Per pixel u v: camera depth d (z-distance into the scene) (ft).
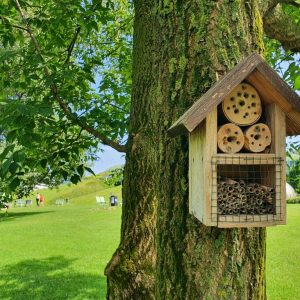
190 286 6.37
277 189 5.95
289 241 34.04
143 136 11.39
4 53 11.16
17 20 14.06
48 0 15.19
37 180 17.72
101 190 121.70
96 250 34.91
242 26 6.61
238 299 6.23
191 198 6.39
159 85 7.16
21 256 32.94
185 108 6.64
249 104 6.07
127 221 11.76
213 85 6.23
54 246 36.94
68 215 64.13
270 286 22.48
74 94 14.30
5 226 52.06
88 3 15.37
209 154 5.72
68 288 24.09
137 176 11.55
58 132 13.64
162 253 6.86
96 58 18.62
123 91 17.88
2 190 15.01
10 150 9.68
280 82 5.77
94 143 14.65
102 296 22.63
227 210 5.93
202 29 6.60
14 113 9.74
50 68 12.83
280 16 9.27
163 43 7.07
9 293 23.24
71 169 13.67
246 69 5.63
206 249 6.31
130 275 11.31
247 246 6.36
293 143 15.51
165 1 7.03
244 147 6.04
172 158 6.79
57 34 14.47
